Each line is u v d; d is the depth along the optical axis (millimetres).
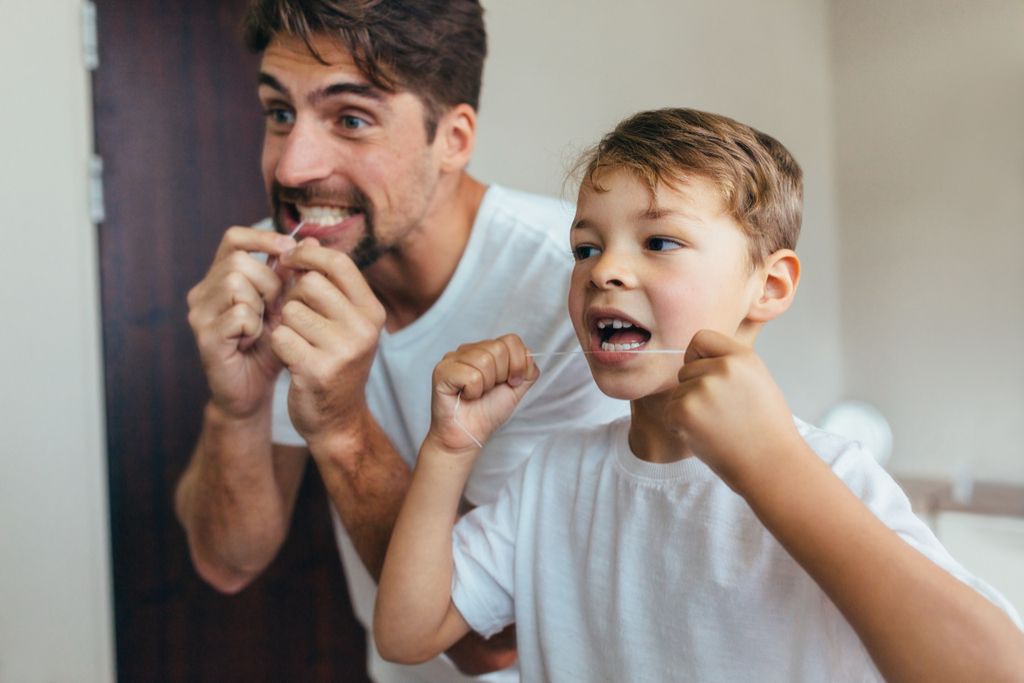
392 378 1156
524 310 1074
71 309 1394
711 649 635
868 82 2238
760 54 2096
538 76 1689
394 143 1019
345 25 962
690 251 641
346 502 987
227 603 1479
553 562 743
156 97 1439
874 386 2287
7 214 1345
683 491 670
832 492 533
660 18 1889
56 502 1386
